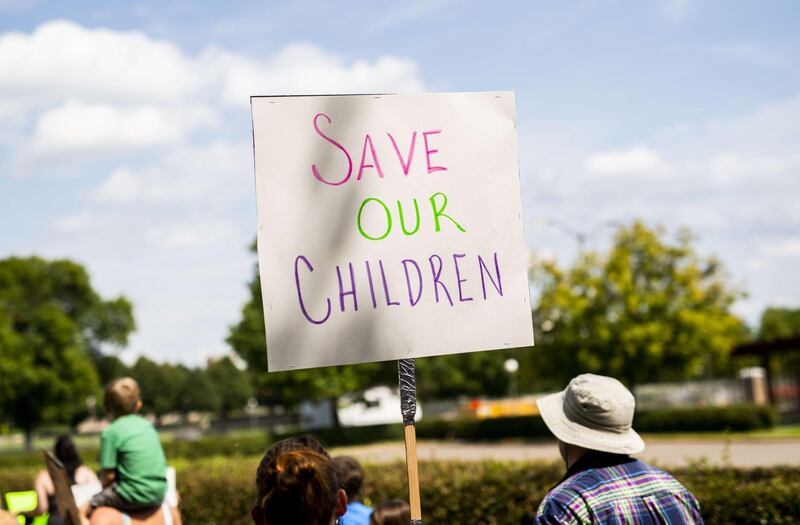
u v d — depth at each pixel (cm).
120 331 7419
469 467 925
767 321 9562
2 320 6006
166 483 578
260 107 351
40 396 5934
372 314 349
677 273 3375
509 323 367
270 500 238
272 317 339
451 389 6366
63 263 7088
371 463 1101
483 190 372
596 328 3394
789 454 2241
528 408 4547
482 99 379
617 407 294
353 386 4366
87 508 604
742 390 5003
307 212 349
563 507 280
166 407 10756
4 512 489
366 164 360
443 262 362
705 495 631
